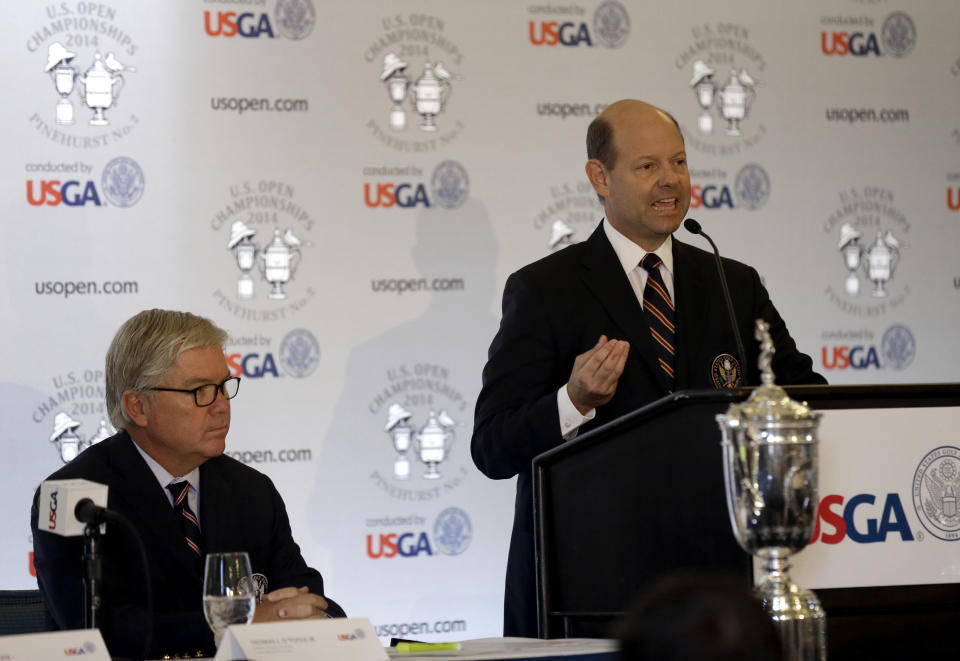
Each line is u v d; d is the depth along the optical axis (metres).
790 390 4.45
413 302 10.36
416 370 10.34
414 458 10.30
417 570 10.27
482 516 10.41
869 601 4.41
